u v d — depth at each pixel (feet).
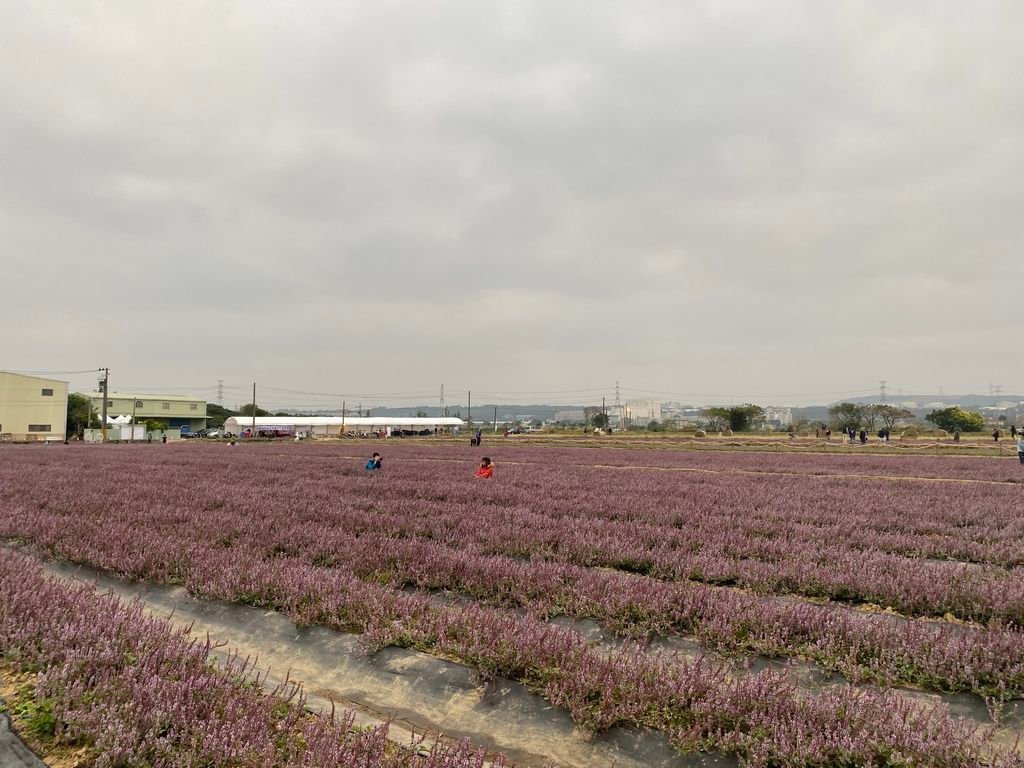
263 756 9.76
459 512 38.40
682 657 15.96
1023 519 37.35
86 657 12.55
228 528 31.14
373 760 9.66
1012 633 15.93
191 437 303.48
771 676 12.98
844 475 75.00
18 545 29.27
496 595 20.56
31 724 10.93
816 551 27.35
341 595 18.86
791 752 10.48
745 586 22.63
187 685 11.52
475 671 14.25
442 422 376.89
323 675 15.84
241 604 20.08
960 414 239.71
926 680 14.10
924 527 35.01
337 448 158.61
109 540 26.91
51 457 106.73
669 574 24.26
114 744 9.77
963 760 10.05
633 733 11.94
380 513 38.45
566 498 47.55
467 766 9.57
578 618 18.76
